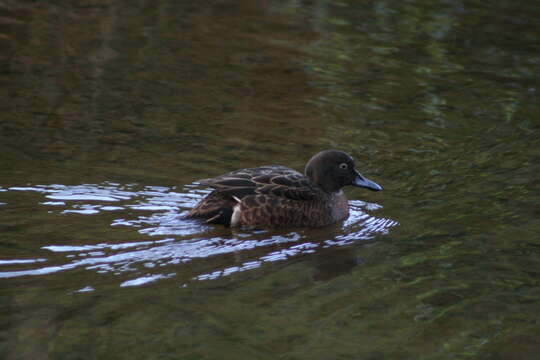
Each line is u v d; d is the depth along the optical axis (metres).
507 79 21.30
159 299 9.98
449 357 8.65
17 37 22.16
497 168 15.41
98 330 9.12
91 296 9.97
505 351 8.79
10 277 10.38
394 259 11.46
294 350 8.78
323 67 21.67
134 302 9.87
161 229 12.22
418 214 13.26
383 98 19.59
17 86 18.64
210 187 13.75
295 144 16.38
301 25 25.31
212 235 12.23
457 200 13.83
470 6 27.92
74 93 18.52
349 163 13.46
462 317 9.59
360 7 27.61
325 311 9.75
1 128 16.14
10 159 14.58
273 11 26.73
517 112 18.91
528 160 15.84
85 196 13.20
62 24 23.77
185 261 11.20
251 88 19.78
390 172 15.21
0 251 11.10
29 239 11.55
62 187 13.48
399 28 25.41
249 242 12.12
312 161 13.52
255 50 22.70
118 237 11.81
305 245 12.08
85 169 14.38
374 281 10.66
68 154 15.05
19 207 12.59
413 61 22.52
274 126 17.38
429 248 11.85
